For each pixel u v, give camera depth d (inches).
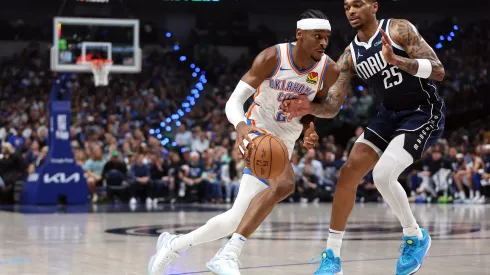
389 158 159.6
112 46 484.4
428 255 208.4
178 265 184.4
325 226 316.2
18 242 242.5
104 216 380.8
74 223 329.7
